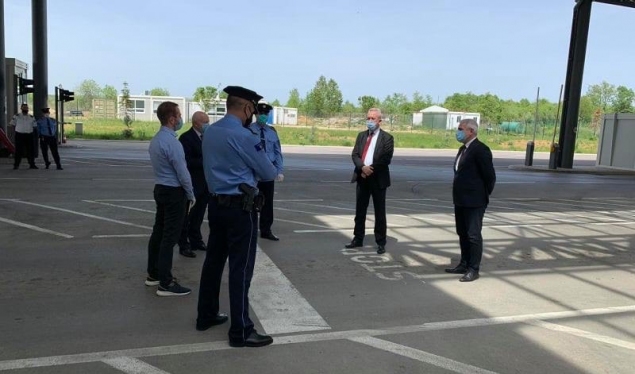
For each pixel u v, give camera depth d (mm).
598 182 19172
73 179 13430
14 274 5664
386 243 7699
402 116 65625
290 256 6785
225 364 3775
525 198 13797
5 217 8547
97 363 3721
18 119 15031
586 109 72562
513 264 6883
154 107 62344
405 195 13258
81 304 4855
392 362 3889
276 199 11586
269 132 7168
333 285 5680
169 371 3641
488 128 60969
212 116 53562
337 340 4250
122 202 10273
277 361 3844
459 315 4926
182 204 5125
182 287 5211
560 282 6148
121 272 5848
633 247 8156
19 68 20469
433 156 30156
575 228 9555
